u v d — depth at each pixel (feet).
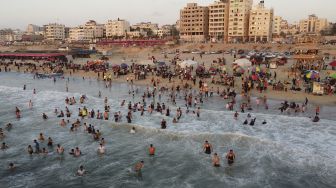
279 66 243.60
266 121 122.93
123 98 167.12
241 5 554.05
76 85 210.79
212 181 79.71
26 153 97.55
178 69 237.25
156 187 77.77
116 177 82.94
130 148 100.78
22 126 122.31
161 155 95.45
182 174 83.66
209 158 92.43
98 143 104.94
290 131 111.86
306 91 167.02
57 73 256.11
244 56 293.84
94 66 275.39
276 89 174.19
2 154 96.78
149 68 246.47
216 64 267.59
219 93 173.27
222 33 590.14
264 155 92.68
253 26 555.69
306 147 97.14
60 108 147.13
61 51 411.54
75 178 82.64
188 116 131.13
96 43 561.43
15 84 219.00
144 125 119.85
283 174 82.12
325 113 131.75
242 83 188.65
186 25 631.15
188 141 104.42
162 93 179.01
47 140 107.76
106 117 127.13
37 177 83.15
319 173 82.07
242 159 90.89
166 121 124.67
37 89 197.88
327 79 183.73
